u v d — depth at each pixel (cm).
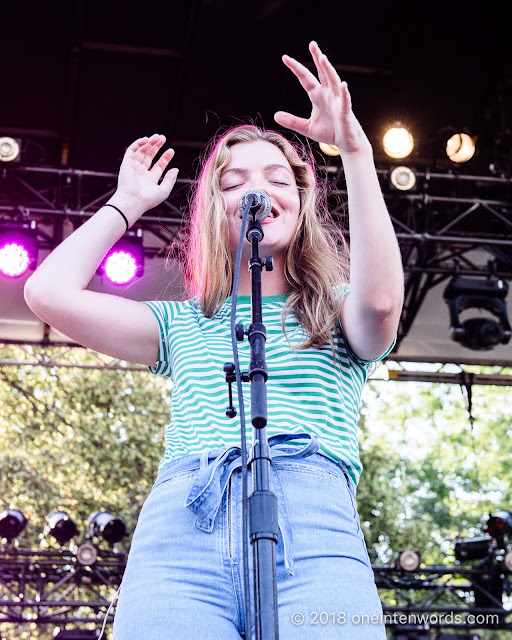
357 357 196
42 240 771
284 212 209
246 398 183
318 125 188
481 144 793
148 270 765
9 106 737
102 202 753
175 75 719
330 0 678
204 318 203
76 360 1296
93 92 727
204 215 215
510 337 793
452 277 796
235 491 171
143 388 1312
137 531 175
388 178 767
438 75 749
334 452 180
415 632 926
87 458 1270
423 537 1338
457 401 1530
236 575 165
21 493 1240
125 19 679
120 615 165
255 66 723
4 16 665
